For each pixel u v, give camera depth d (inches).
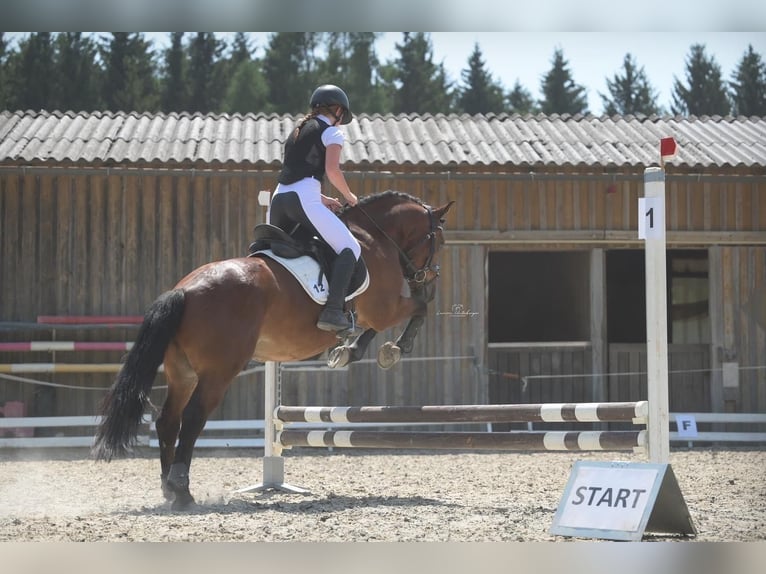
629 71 1680.6
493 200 547.2
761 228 562.9
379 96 1488.7
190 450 269.6
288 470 420.2
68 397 528.4
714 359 559.2
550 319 711.1
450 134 591.2
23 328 516.1
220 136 572.4
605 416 272.2
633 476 234.5
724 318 560.7
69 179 530.9
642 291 719.1
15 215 527.8
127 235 532.4
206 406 266.8
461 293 546.6
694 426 526.6
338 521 255.1
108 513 271.3
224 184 537.0
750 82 1569.9
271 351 286.2
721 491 333.1
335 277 285.1
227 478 389.7
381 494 329.4
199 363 267.0
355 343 313.9
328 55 1494.8
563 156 549.0
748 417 529.7
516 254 732.7
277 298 276.5
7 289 525.3
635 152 563.5
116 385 255.0
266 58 1464.1
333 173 285.1
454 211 543.8
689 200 557.0
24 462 460.4
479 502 303.1
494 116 651.5
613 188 551.5
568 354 563.2
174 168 526.0
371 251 309.4
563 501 241.6
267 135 582.6
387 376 541.6
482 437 298.8
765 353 561.9
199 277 271.6
